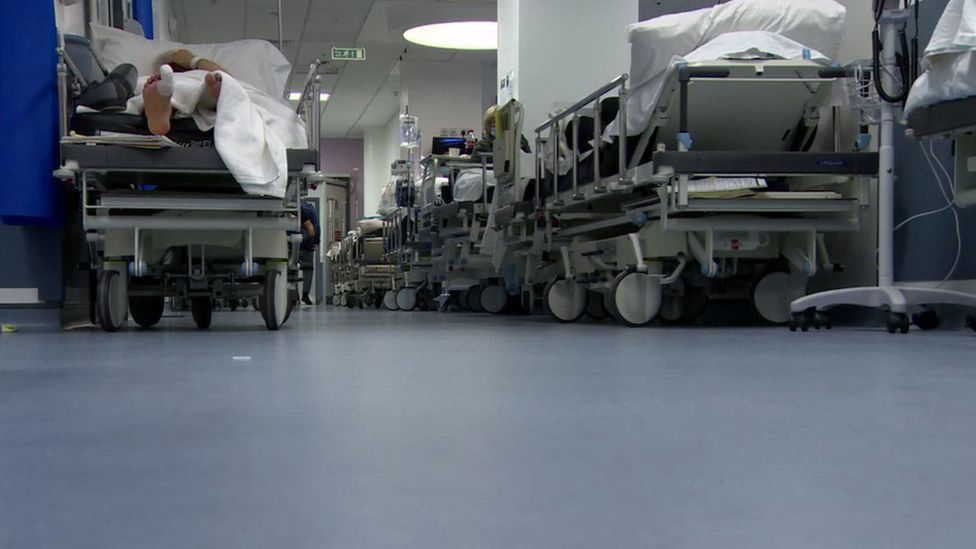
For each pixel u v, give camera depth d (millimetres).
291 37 12211
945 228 4031
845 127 4410
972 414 1450
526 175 6934
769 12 4176
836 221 4148
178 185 4230
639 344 3131
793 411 1481
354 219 19625
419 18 10945
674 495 900
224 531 768
